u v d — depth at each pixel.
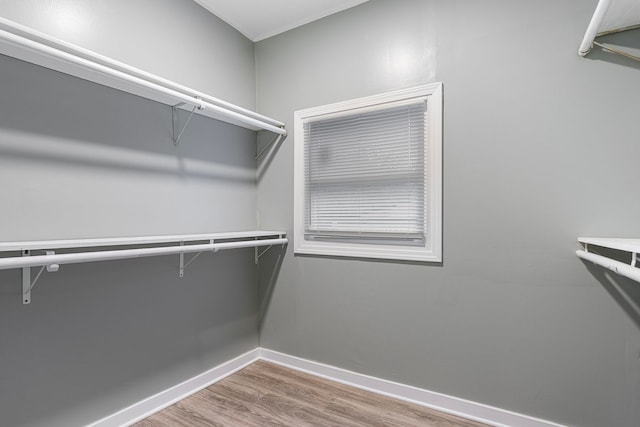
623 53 1.46
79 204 1.55
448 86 1.86
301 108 2.38
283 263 2.47
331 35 2.26
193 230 2.09
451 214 1.85
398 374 2.00
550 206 1.61
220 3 2.18
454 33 1.84
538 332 1.64
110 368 1.65
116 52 1.71
